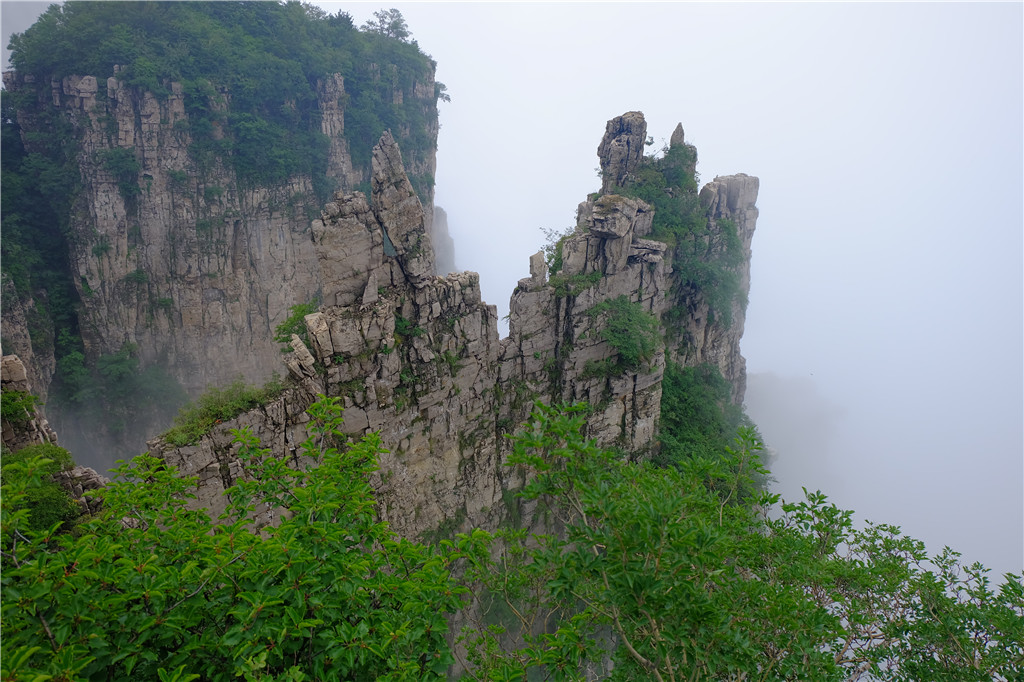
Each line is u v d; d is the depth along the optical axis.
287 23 88.25
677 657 15.83
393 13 103.69
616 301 41.44
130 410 75.94
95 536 13.42
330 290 30.95
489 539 17.72
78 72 71.12
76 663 10.50
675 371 48.69
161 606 11.79
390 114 98.12
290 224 84.50
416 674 12.96
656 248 41.78
